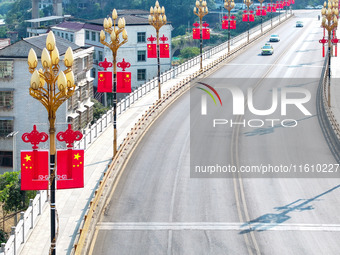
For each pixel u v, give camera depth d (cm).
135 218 3634
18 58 6956
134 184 4244
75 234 3441
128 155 4944
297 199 3956
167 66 12669
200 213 3709
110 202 3900
